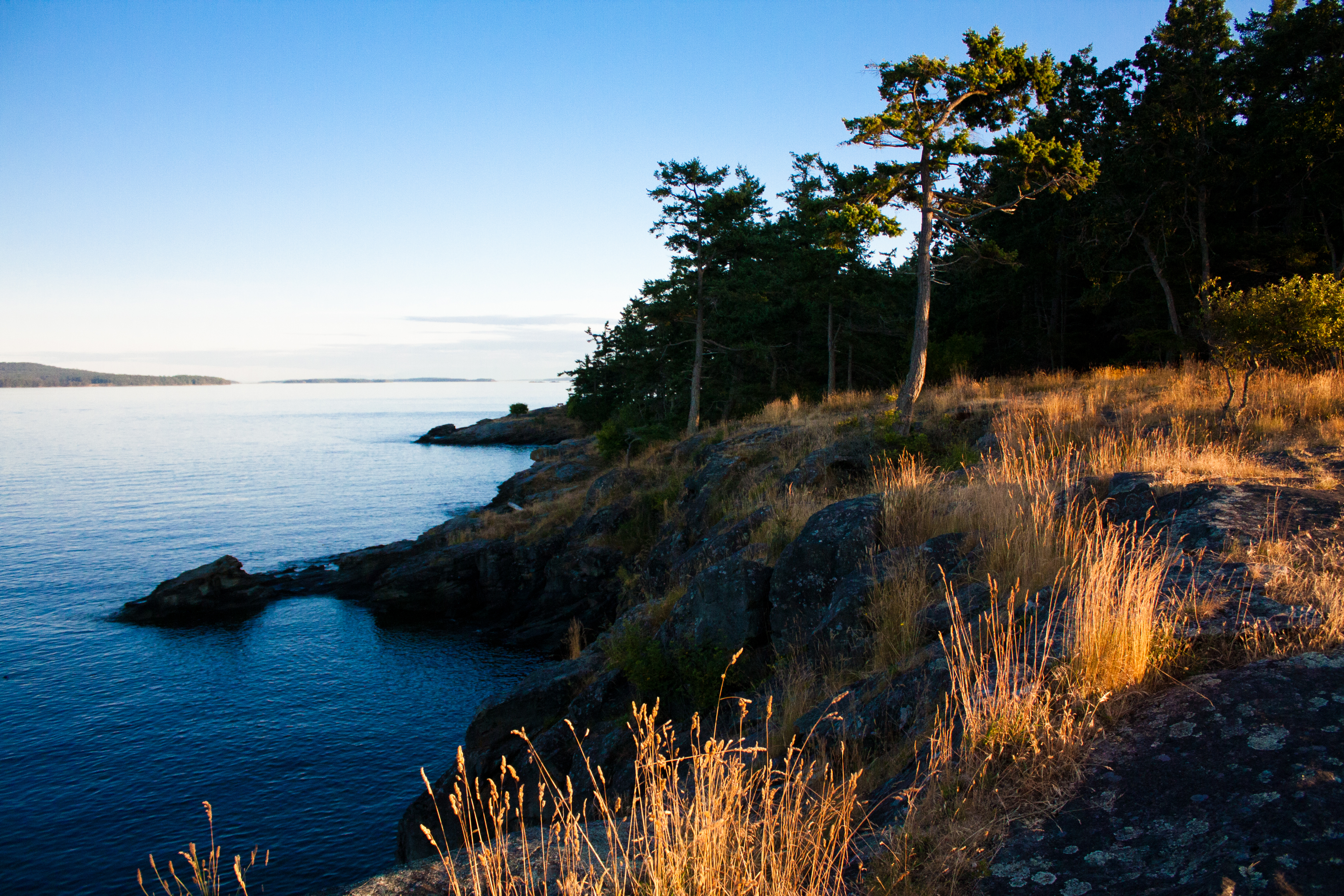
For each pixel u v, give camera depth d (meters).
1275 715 3.11
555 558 24.66
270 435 121.31
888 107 17.33
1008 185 20.12
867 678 5.52
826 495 13.84
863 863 3.09
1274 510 5.84
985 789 3.26
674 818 3.17
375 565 29.06
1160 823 2.76
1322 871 2.31
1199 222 27.14
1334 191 24.55
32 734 17.06
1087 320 37.41
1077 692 3.64
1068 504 7.05
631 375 46.31
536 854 3.48
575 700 11.15
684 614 10.36
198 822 13.38
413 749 15.97
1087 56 29.12
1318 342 10.98
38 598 29.05
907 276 39.53
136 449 98.12
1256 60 26.42
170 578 31.48
